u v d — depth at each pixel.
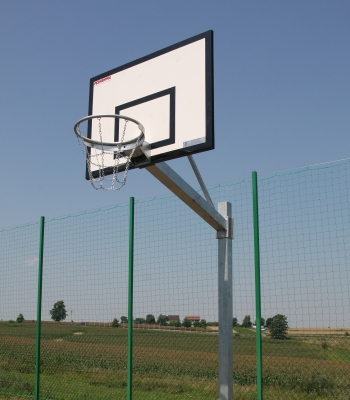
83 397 7.91
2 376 9.77
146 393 8.27
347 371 7.64
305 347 6.31
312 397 7.21
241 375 10.10
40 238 7.52
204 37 5.27
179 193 5.25
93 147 5.58
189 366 11.66
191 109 5.17
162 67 5.54
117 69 5.96
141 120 5.52
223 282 5.52
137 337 10.30
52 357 12.46
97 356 13.39
